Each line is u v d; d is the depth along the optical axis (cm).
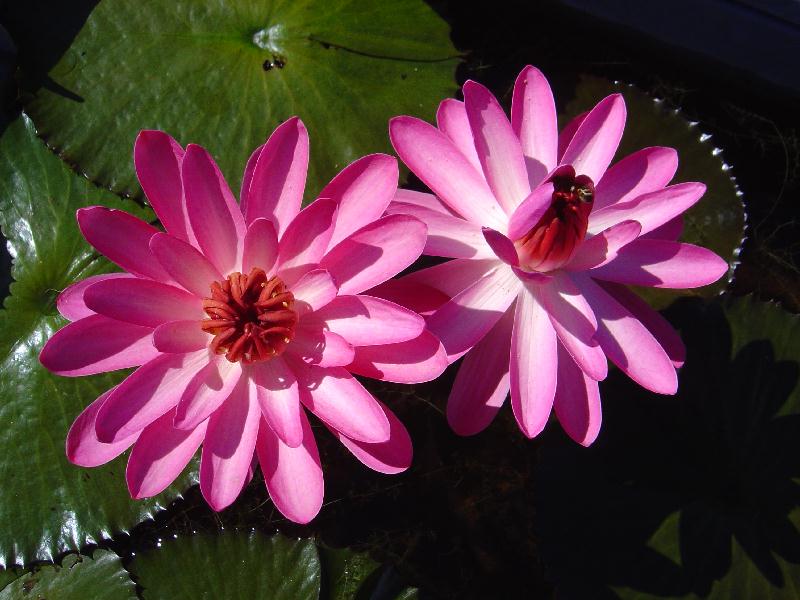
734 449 42
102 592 40
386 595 41
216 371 34
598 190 37
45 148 43
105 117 41
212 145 41
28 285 42
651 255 37
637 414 42
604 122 37
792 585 40
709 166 46
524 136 38
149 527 44
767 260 51
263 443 34
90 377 41
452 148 37
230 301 33
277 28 43
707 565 40
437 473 48
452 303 36
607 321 37
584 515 41
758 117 53
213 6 43
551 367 36
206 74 42
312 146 42
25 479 40
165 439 34
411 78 44
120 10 42
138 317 33
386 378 34
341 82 43
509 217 37
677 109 47
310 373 34
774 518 41
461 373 38
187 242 34
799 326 43
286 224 35
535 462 48
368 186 34
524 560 46
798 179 53
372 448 35
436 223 37
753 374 43
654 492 41
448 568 46
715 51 52
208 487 33
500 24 53
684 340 43
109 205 42
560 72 51
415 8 45
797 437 42
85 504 40
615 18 52
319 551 42
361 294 36
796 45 50
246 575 41
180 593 40
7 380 41
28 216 42
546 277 34
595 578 40
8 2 42
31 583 40
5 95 43
